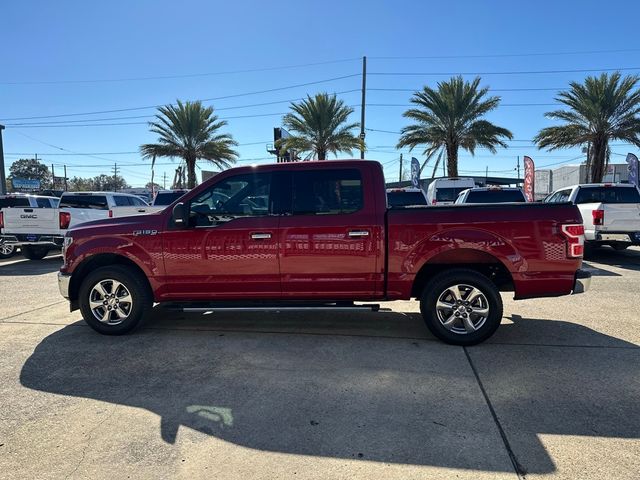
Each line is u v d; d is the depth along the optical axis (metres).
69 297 5.52
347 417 3.44
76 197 13.94
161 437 3.19
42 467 2.86
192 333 5.50
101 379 4.16
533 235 4.80
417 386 3.95
